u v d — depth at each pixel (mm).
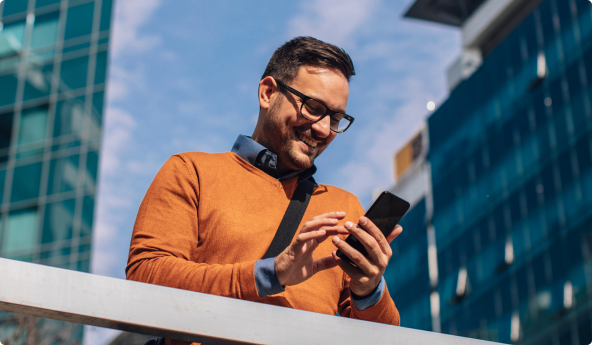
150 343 1736
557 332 26359
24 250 22266
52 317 1097
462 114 36625
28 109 24406
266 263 1525
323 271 1883
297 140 1946
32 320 12805
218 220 1783
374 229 1561
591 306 24891
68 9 25688
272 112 1953
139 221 1784
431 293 36250
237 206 1820
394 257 41531
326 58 1950
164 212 1770
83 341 13023
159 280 1580
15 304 1048
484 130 34312
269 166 1938
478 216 33281
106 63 24578
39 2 26156
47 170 23281
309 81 1923
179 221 1759
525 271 29016
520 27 33062
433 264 36688
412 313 37781
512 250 30234
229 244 1759
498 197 32094
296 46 2000
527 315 28281
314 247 1533
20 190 23172
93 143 23453
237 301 1199
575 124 28078
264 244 1776
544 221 28531
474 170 34500
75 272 1108
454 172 36312
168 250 1699
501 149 32625
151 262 1632
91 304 1099
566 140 28328
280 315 1218
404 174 43688
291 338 1208
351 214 2051
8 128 24188
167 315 1142
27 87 24750
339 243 1559
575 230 26625
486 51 39031
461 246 34344
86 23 25422
